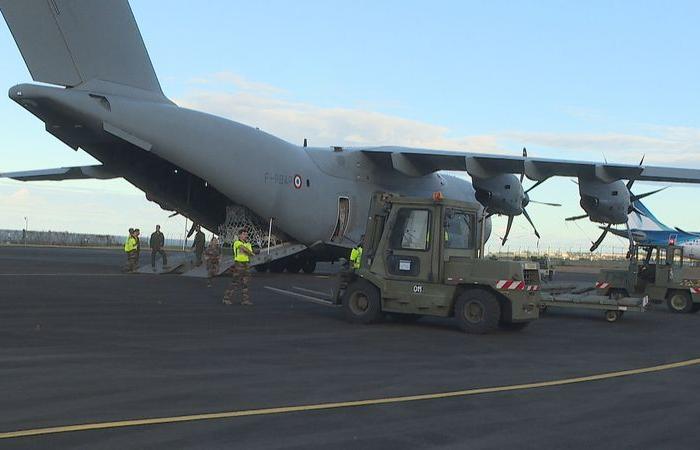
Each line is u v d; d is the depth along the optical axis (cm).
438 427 566
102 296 1518
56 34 1780
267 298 1689
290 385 710
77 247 6731
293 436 525
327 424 564
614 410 650
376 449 500
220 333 1067
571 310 1842
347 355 916
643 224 3794
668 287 1895
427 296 1238
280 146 2272
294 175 2283
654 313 1858
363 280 1297
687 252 3666
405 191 2686
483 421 591
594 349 1080
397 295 1260
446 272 1238
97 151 2100
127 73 1927
